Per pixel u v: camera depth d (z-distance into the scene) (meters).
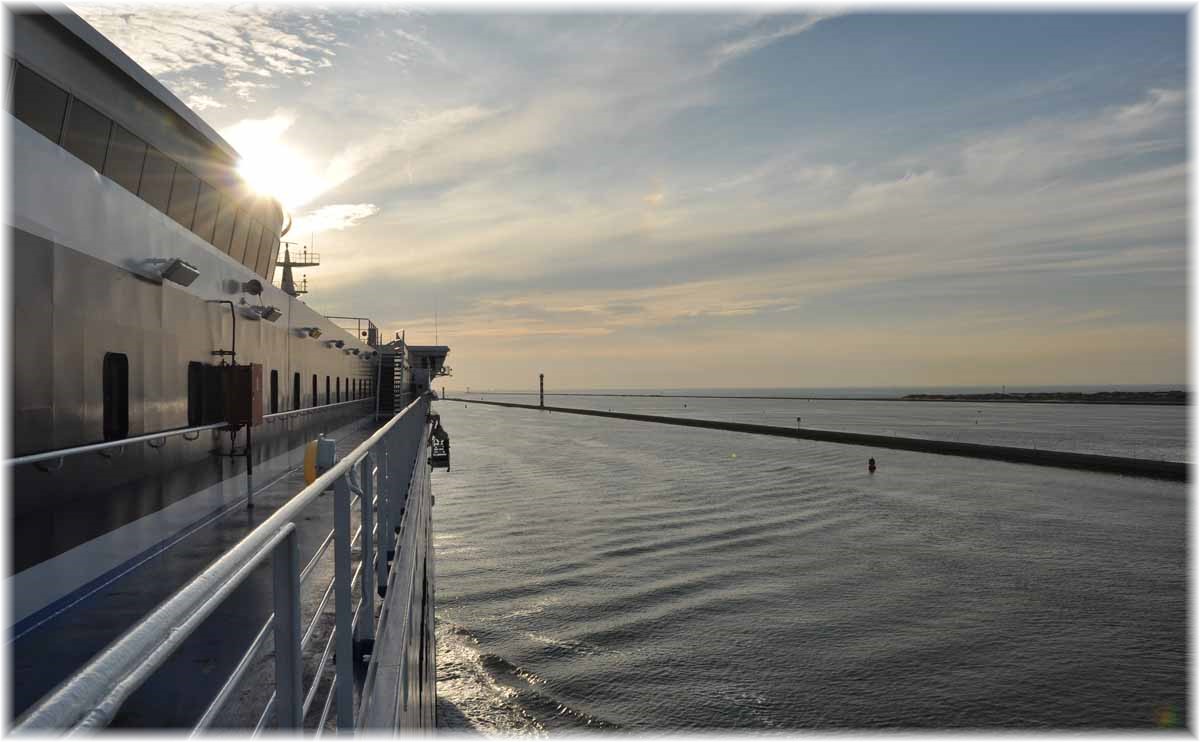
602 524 43.62
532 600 28.62
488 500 53.34
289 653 2.08
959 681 20.89
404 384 46.72
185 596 1.38
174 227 10.55
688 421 153.38
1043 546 36.94
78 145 10.01
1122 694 19.95
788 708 19.48
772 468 72.06
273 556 2.09
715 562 34.22
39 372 7.20
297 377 19.28
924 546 37.19
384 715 3.74
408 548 7.13
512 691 20.69
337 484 3.16
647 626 25.58
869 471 67.75
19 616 5.36
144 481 9.64
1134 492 53.41
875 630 24.92
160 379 10.09
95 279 8.29
